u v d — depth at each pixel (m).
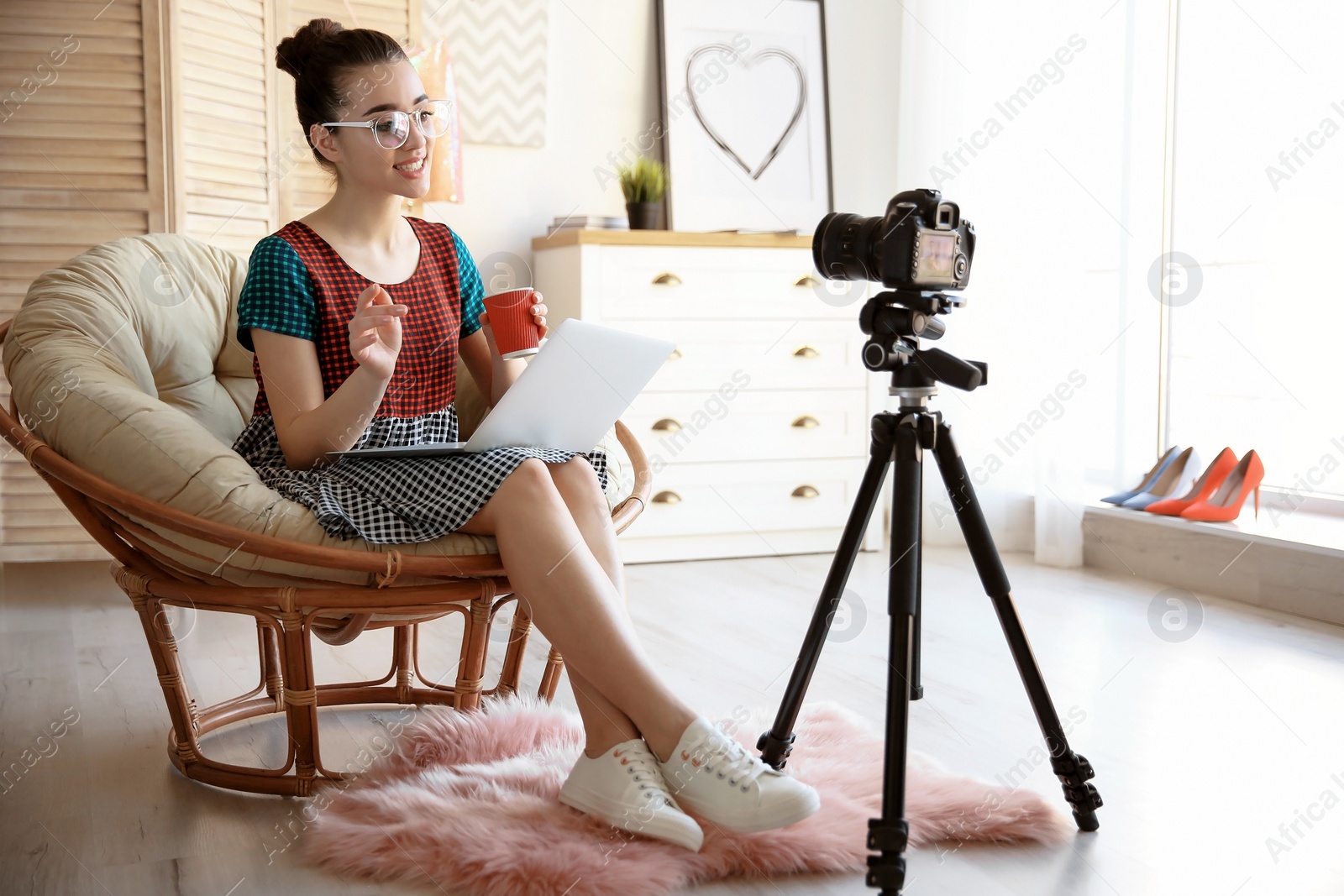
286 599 1.43
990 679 2.13
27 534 3.16
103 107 2.99
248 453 1.64
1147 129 3.24
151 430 1.43
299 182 3.23
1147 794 1.57
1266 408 3.19
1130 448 3.32
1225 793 1.58
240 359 1.84
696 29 3.64
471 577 1.50
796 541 3.50
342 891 1.26
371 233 1.66
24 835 1.41
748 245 3.35
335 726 1.87
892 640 1.24
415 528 1.44
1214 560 2.89
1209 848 1.39
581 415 1.53
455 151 3.18
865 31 3.87
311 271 1.57
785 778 1.33
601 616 1.37
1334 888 1.28
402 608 1.47
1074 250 3.31
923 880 1.29
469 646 1.58
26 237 3.00
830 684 2.10
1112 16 3.22
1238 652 2.33
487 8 3.43
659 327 3.27
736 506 3.41
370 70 1.58
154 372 1.72
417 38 3.33
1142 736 1.82
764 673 2.17
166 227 3.03
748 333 3.38
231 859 1.35
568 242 3.23
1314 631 2.51
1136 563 3.13
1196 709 1.96
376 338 1.44
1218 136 3.23
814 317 3.45
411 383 1.67
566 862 1.26
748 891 1.27
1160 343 3.33
